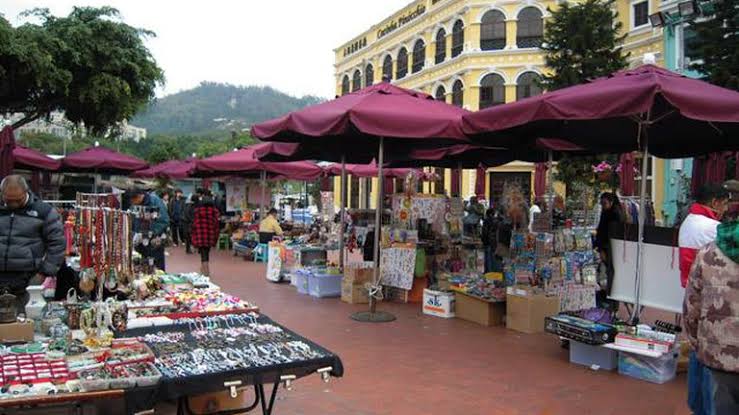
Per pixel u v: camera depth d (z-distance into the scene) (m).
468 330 8.02
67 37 15.86
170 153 52.59
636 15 22.67
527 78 30.05
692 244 5.04
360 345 7.13
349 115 7.79
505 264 9.81
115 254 4.79
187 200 21.34
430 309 9.08
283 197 36.25
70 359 3.69
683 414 4.99
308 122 8.24
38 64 14.60
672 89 5.64
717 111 5.63
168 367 3.61
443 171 31.67
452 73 32.41
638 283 6.51
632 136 8.57
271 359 3.82
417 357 6.63
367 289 9.25
